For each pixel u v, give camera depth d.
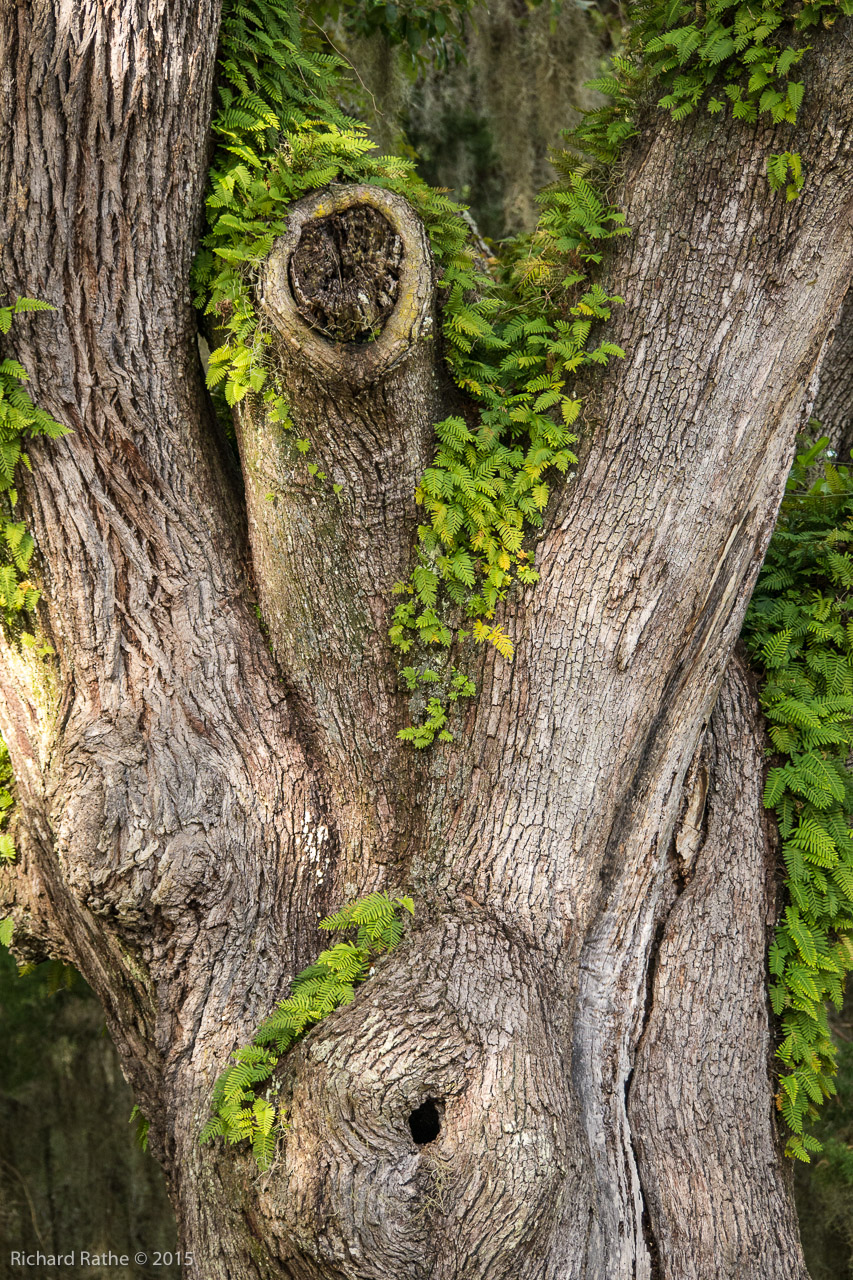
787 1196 4.26
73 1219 8.22
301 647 4.11
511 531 3.91
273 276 3.42
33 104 3.45
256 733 4.07
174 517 3.97
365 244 3.50
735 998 4.36
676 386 3.95
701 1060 4.23
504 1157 3.34
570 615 3.98
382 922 3.88
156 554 3.96
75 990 8.17
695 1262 3.90
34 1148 8.29
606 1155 3.93
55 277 3.61
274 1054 3.72
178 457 3.96
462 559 3.91
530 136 8.45
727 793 4.64
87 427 3.76
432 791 4.11
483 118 9.51
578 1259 3.54
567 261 4.22
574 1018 4.06
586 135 4.23
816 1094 4.40
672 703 4.17
